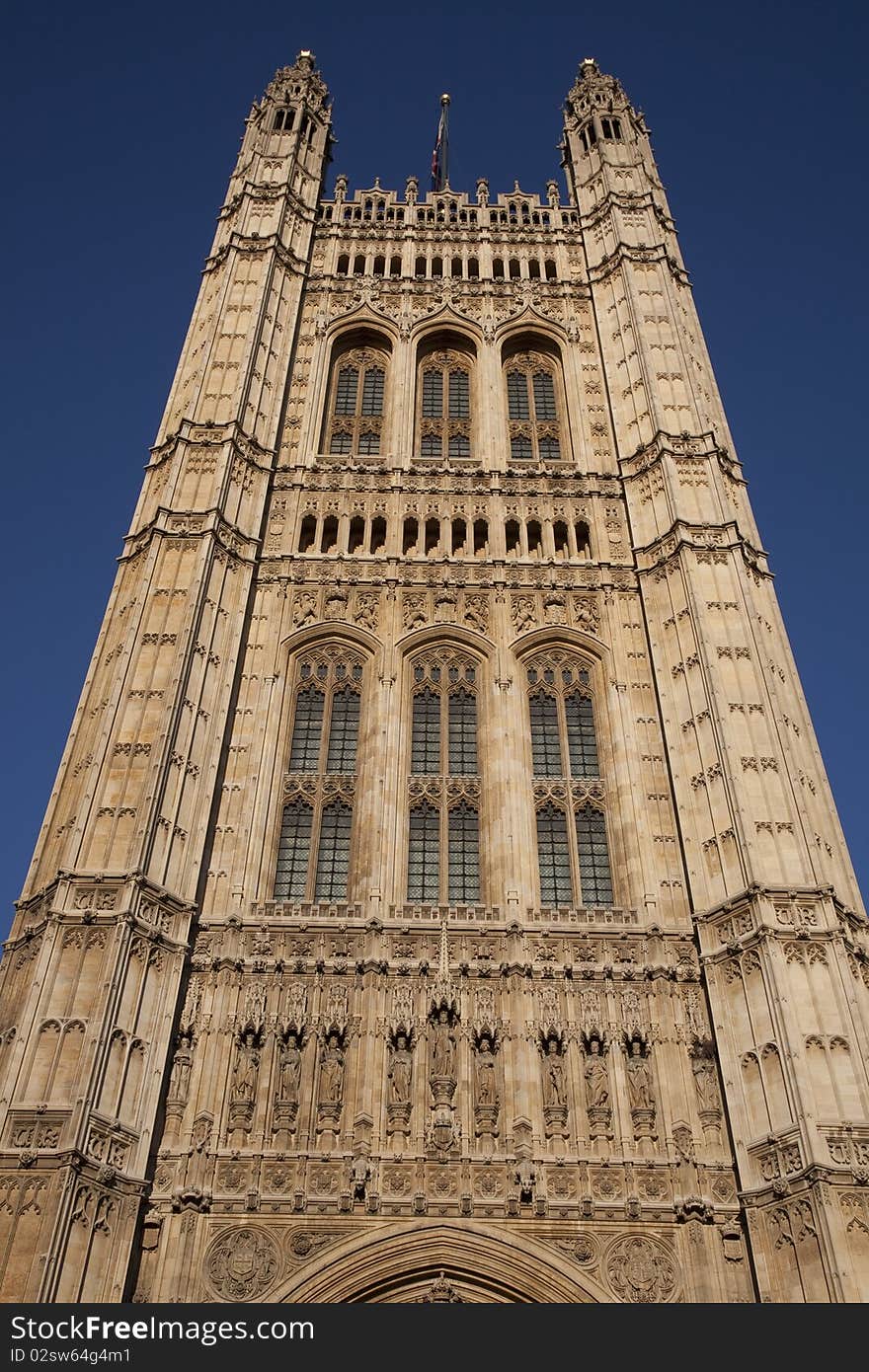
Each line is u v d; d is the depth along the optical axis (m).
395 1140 24.78
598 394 43.44
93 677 32.47
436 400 44.62
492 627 35.47
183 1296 22.23
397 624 35.47
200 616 32.72
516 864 29.84
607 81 57.78
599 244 49.16
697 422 39.34
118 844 27.41
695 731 31.00
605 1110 25.31
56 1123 22.56
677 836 30.22
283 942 27.84
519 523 38.44
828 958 25.58
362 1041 26.08
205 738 30.72
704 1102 25.25
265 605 35.47
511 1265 23.17
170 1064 25.27
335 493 39.25
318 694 34.28
